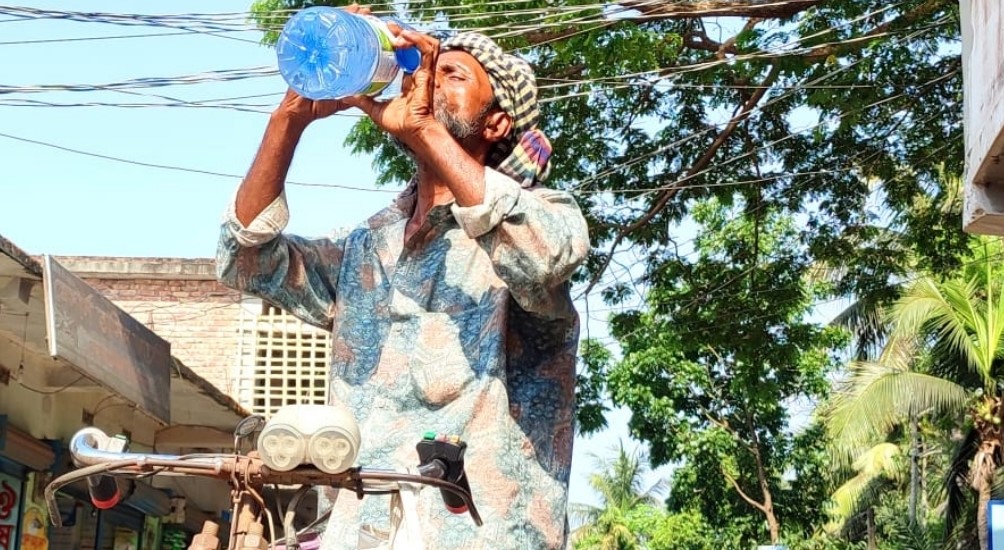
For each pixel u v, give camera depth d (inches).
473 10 379.6
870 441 871.7
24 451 391.9
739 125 460.1
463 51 130.0
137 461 99.7
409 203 136.2
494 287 126.6
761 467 819.4
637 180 464.8
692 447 817.5
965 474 770.8
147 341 369.1
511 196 114.8
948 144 450.6
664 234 478.0
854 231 480.4
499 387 122.7
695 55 439.2
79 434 104.6
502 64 129.0
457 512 103.6
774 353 485.4
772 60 414.9
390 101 119.7
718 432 821.9
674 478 853.2
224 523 618.8
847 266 497.4
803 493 861.2
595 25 370.6
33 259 309.6
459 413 121.6
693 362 817.5
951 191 508.1
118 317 343.9
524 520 121.5
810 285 631.8
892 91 430.3
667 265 485.4
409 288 128.3
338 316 131.6
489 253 116.3
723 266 488.7
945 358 745.6
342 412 97.5
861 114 427.5
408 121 117.0
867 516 1107.9
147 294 626.8
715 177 465.7
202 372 610.5
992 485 697.0
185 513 561.6
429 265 128.5
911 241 485.4
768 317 483.5
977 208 212.4
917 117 451.8
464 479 101.6
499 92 128.3
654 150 457.4
